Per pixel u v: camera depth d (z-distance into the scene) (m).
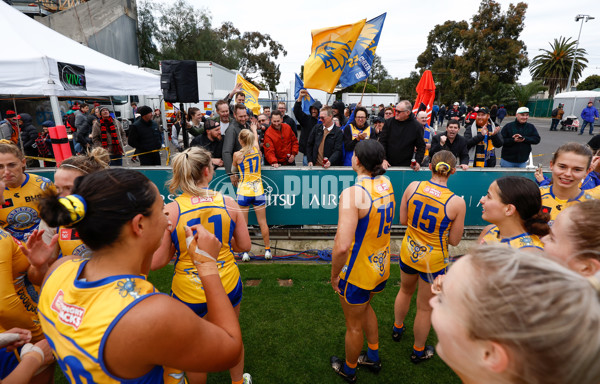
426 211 2.21
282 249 4.38
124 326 0.74
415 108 7.04
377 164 1.97
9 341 1.19
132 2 21.36
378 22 4.39
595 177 2.55
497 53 40.12
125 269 0.87
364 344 2.67
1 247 1.45
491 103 38.50
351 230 1.91
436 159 2.20
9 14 4.03
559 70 41.78
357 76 4.64
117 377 0.78
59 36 4.71
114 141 7.30
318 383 2.26
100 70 4.55
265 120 7.33
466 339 0.58
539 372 0.50
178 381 1.01
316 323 2.88
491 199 1.69
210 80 12.56
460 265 0.65
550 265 0.56
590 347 0.47
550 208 2.23
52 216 0.76
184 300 1.80
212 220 1.77
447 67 45.31
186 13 29.70
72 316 0.80
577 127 19.66
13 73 3.49
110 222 0.81
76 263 0.92
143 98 15.26
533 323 0.49
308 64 4.32
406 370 2.38
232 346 0.90
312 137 5.30
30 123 7.83
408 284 2.47
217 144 4.73
